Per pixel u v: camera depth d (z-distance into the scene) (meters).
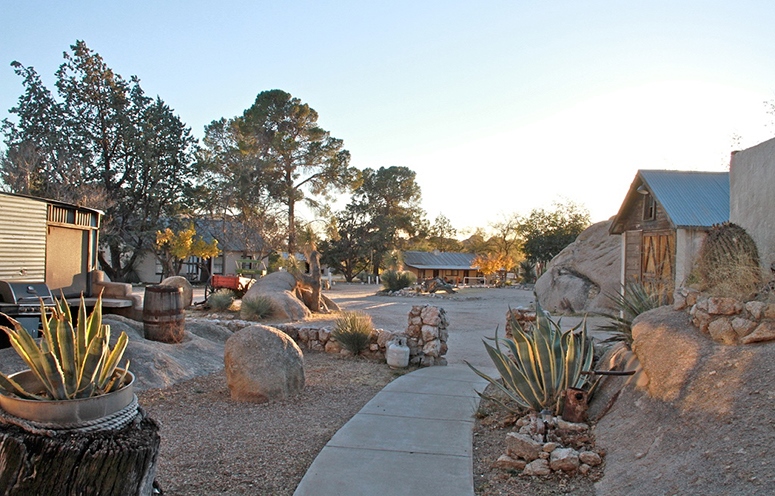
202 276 43.25
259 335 7.46
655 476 3.71
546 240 43.94
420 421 6.22
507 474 4.57
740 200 8.23
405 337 9.96
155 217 40.25
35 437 2.96
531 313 9.41
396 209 59.78
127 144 38.66
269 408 6.82
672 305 5.93
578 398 5.14
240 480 4.51
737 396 3.85
